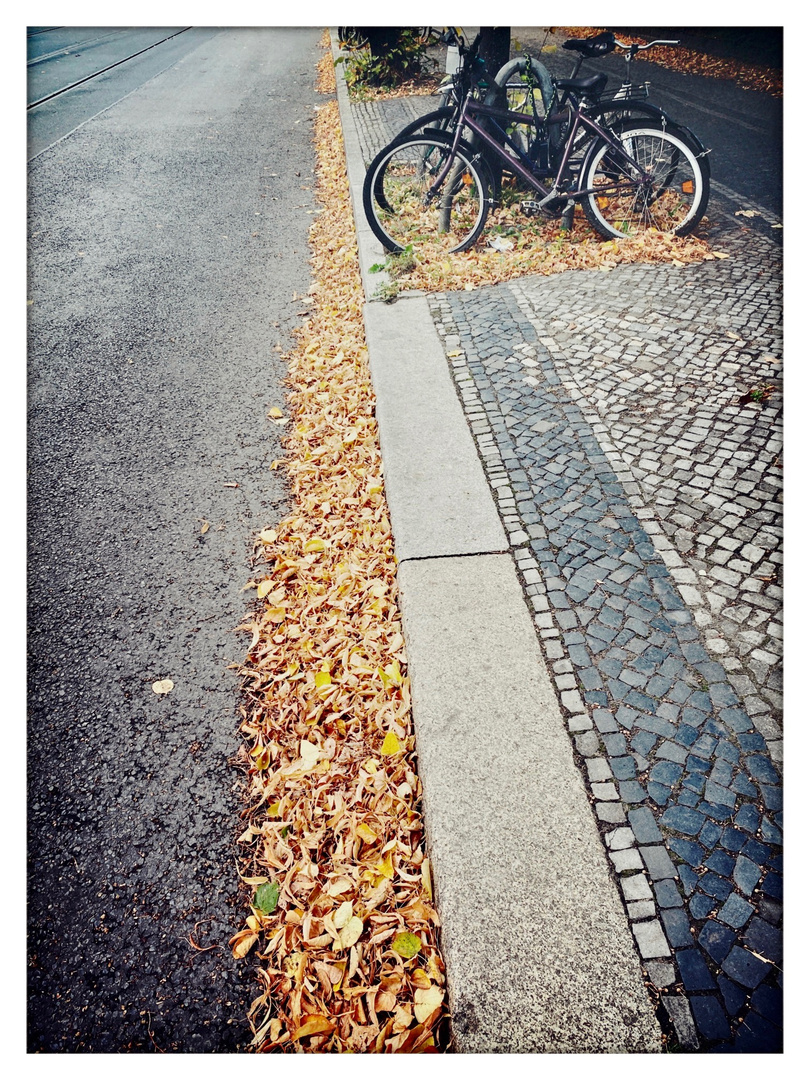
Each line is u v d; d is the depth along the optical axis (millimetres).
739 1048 1551
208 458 3920
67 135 9789
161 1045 1806
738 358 3762
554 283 4699
